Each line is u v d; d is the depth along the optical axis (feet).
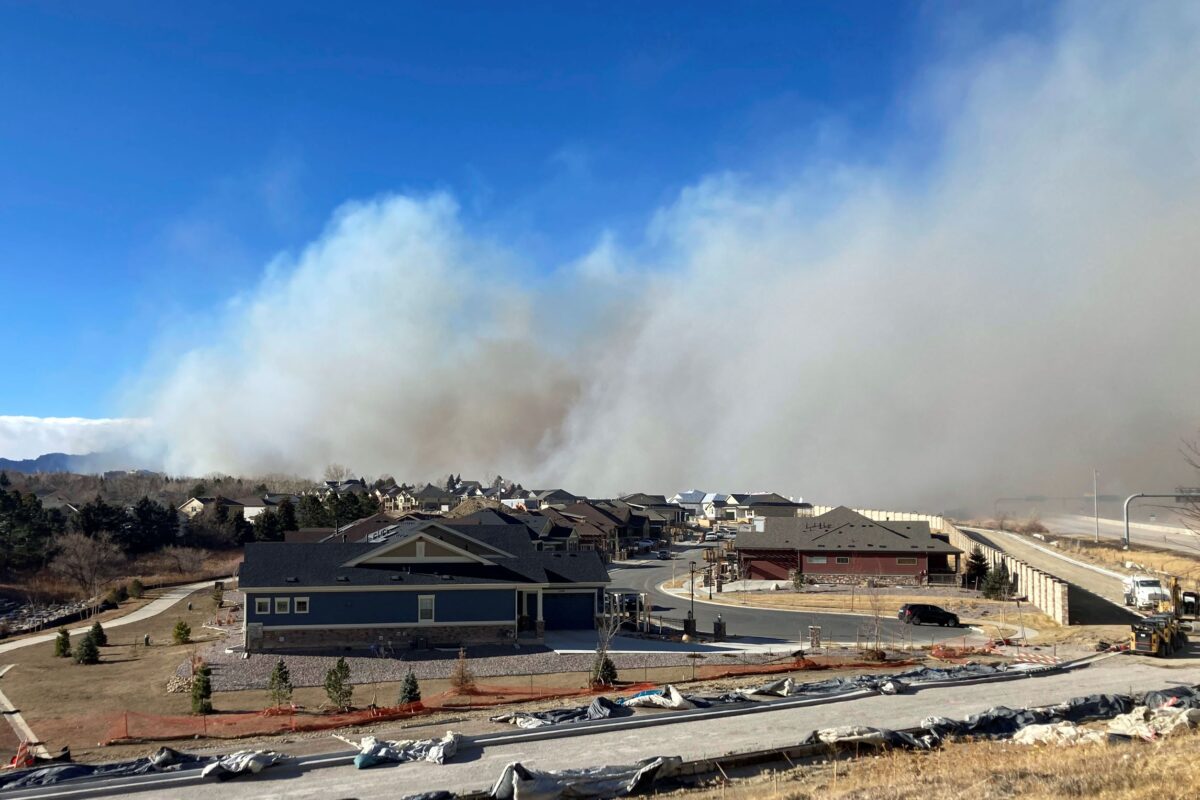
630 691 97.96
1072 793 49.96
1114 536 341.41
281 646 126.31
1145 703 82.28
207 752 74.64
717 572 234.38
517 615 139.64
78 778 62.18
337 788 60.18
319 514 317.42
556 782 57.88
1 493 265.54
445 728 79.46
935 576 215.31
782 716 80.02
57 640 138.31
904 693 90.07
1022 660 112.16
